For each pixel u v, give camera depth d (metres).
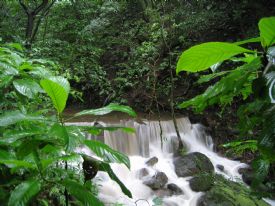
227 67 4.83
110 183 4.21
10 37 6.02
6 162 0.86
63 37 8.05
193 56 0.66
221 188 4.12
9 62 1.45
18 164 0.89
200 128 6.08
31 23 6.53
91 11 8.55
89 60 6.99
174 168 4.81
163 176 4.44
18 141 0.97
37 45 6.21
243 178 4.64
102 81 7.08
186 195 4.16
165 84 6.81
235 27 6.94
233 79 0.74
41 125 1.06
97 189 3.32
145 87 7.06
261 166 0.86
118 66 7.90
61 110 0.92
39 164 0.91
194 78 6.59
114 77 7.75
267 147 0.64
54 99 0.90
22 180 1.02
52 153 1.03
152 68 6.82
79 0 8.77
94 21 7.74
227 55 0.67
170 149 5.45
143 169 4.63
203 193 4.13
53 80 0.89
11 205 0.78
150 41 7.16
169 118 6.16
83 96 7.51
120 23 8.52
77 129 0.91
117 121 5.70
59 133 0.80
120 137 5.07
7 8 6.85
